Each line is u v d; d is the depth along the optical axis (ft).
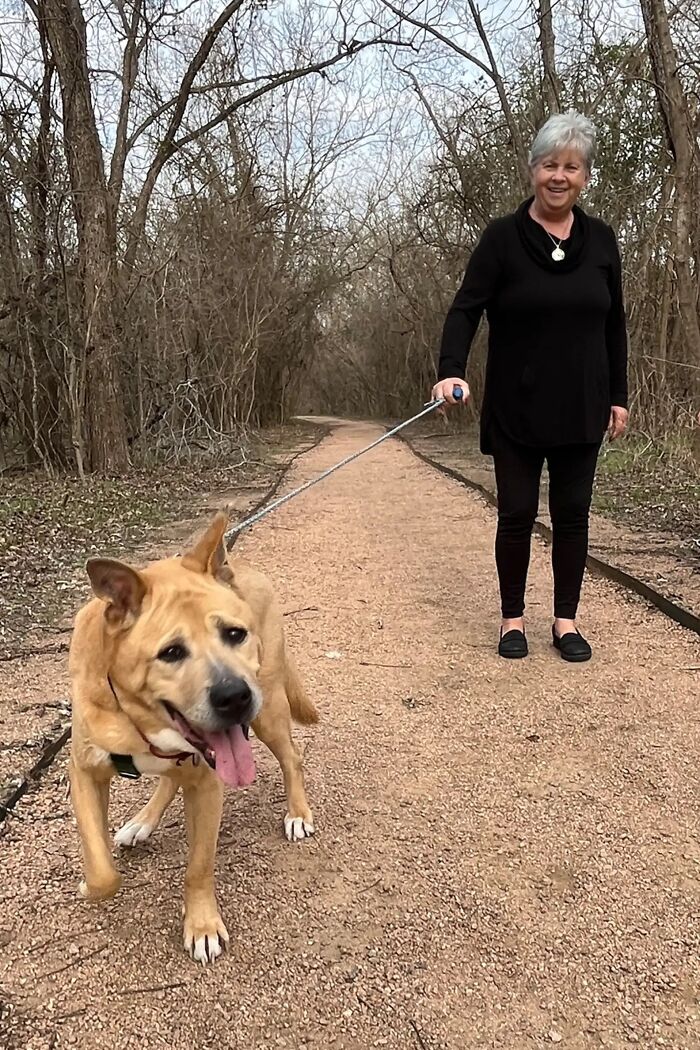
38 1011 8.20
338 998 8.35
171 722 8.86
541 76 53.52
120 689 8.92
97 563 8.75
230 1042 7.84
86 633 9.48
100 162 45.11
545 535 27.14
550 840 10.91
